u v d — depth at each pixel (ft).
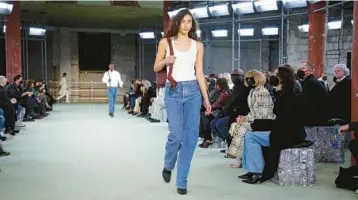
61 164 16.49
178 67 11.53
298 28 34.68
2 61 47.96
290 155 13.34
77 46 56.44
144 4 38.29
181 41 11.62
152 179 14.06
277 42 41.78
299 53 35.37
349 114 18.44
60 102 54.60
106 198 11.85
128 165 16.31
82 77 56.80
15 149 19.90
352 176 12.87
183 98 11.60
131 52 58.54
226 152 18.15
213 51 43.68
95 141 22.45
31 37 50.21
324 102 17.35
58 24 53.16
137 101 38.52
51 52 54.90
